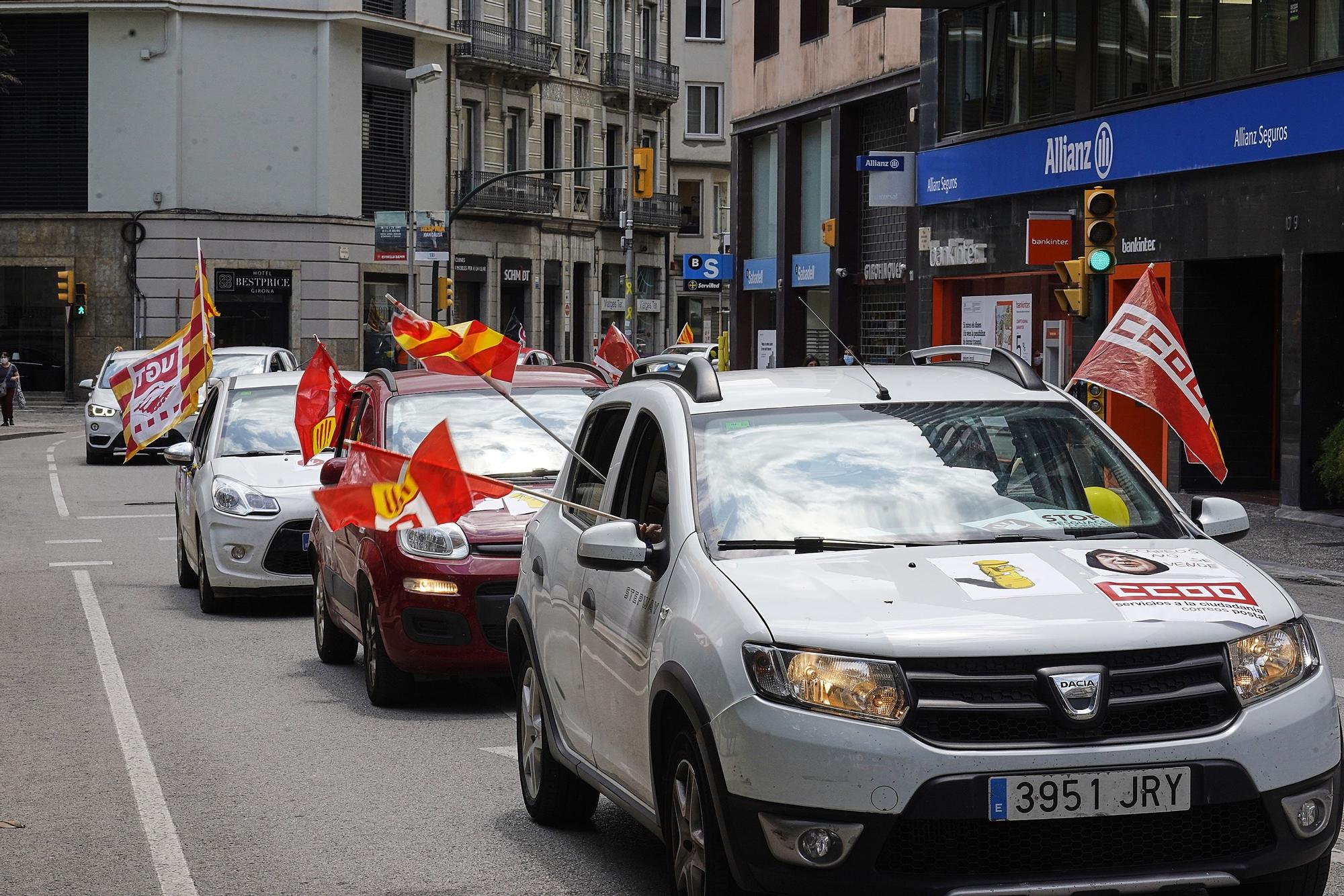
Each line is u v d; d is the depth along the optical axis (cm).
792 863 494
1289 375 2159
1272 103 2180
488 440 1155
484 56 6081
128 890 657
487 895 640
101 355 5438
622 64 6981
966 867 490
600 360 2691
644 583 600
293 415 1566
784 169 3869
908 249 3216
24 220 5453
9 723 994
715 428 632
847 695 493
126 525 2270
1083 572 541
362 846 716
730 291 4209
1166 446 2417
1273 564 1662
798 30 3762
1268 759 499
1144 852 495
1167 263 2422
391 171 5791
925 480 609
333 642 1193
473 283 6225
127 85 5388
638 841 723
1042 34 2753
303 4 5478
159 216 5375
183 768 873
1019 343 2872
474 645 997
